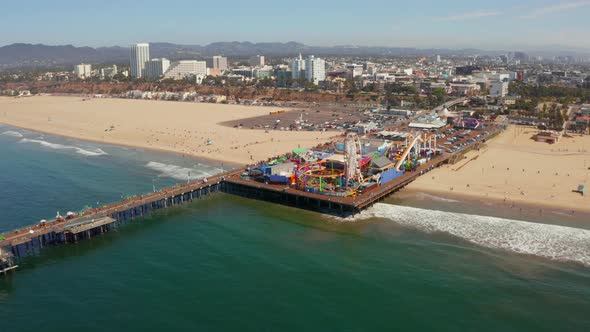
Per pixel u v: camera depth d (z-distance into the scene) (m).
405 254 100.38
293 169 153.25
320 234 112.38
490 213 124.50
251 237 111.06
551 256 98.56
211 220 123.69
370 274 91.31
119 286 87.75
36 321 76.62
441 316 77.12
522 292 84.31
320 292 84.62
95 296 84.31
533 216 121.81
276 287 86.44
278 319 76.25
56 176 164.62
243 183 144.50
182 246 106.31
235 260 98.19
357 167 143.00
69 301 82.75
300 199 135.50
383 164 153.50
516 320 76.00
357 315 77.44
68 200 137.88
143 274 92.56
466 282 88.00
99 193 144.75
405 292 84.56
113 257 101.06
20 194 143.25
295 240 108.94
